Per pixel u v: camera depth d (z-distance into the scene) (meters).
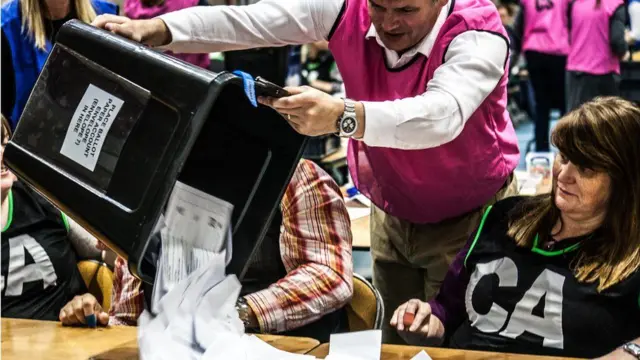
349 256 1.88
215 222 1.28
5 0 3.07
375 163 1.97
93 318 1.65
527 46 5.46
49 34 2.77
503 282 1.69
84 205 1.19
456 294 1.79
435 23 1.70
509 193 2.04
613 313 1.58
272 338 1.50
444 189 1.92
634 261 1.57
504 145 1.93
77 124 1.23
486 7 1.70
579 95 5.25
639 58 5.79
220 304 1.30
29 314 2.08
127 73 1.19
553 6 5.23
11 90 2.80
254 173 1.33
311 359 1.35
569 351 1.61
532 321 1.65
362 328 1.89
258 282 1.93
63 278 2.15
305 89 1.31
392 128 1.43
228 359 1.26
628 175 1.55
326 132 1.38
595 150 1.54
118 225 1.16
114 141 1.18
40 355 1.50
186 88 1.12
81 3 2.80
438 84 1.58
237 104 1.30
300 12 1.82
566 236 1.65
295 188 1.88
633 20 5.66
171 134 1.12
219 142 1.33
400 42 1.68
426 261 2.08
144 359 1.24
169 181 1.12
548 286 1.64
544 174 3.17
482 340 1.70
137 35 1.63
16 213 2.10
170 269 1.23
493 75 1.63
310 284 1.81
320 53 5.00
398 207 2.02
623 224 1.58
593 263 1.60
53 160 1.25
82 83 1.24
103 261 2.26
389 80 1.81
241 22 1.78
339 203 1.90
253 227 1.33
